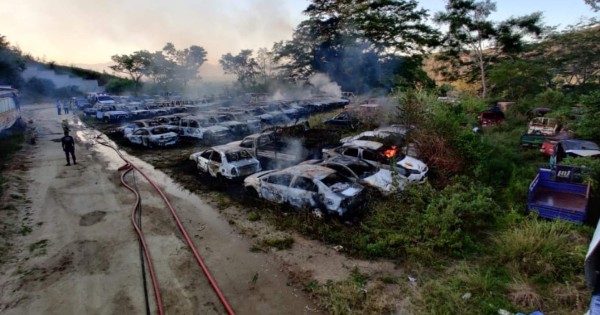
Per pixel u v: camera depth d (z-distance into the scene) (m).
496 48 38.28
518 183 9.60
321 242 7.67
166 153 17.72
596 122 13.04
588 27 35.03
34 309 5.57
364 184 9.66
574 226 7.05
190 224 8.85
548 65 36.34
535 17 34.50
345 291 5.76
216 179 12.71
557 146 11.80
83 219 9.19
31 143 19.67
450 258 6.76
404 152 11.84
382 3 35.97
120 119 30.38
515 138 16.70
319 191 8.46
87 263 6.96
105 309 5.56
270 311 5.46
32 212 9.66
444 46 39.22
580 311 4.98
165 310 5.51
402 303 5.48
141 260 7.04
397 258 6.85
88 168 14.56
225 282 6.28
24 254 7.32
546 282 5.79
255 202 10.20
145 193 11.34
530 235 6.61
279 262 6.91
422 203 8.42
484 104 24.52
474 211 7.60
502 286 5.76
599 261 3.79
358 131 17.17
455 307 5.28
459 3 34.94
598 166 8.54
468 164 11.30
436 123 12.10
